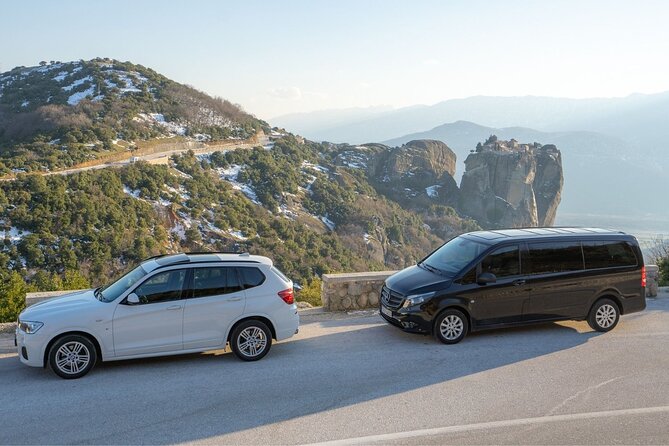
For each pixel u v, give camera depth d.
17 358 8.11
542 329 9.80
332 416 6.11
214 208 75.31
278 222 78.94
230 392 6.79
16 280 15.63
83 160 76.38
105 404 6.39
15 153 75.62
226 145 111.25
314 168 119.38
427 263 9.72
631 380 7.30
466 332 8.92
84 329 7.23
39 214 53.50
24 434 5.61
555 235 9.46
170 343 7.61
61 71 140.50
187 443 5.44
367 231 98.00
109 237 54.28
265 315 8.01
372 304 11.40
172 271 7.75
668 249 17.52
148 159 81.12
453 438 5.61
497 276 8.94
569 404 6.51
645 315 10.84
